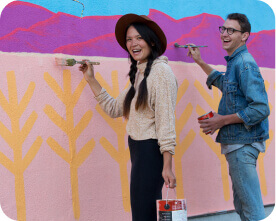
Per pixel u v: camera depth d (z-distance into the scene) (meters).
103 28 2.91
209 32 3.42
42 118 2.65
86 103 2.82
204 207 3.31
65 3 2.75
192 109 3.30
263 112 2.61
